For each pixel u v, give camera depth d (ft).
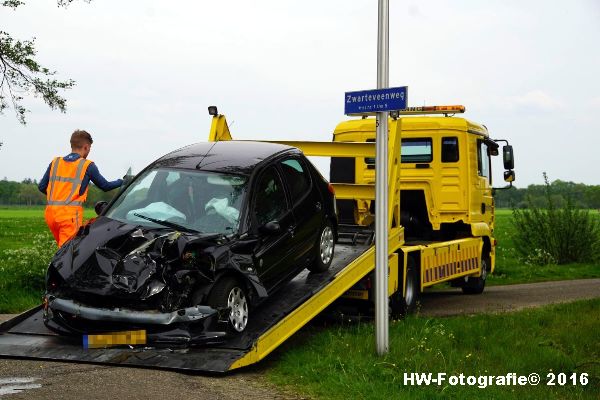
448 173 47.65
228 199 26.53
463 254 48.80
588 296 53.21
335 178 48.11
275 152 29.84
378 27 26.99
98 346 23.75
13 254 46.39
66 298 23.79
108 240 24.18
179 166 28.27
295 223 28.66
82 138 30.99
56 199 30.01
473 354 28.35
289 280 28.14
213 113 37.60
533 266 79.25
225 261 24.06
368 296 34.83
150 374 22.16
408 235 49.85
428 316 40.57
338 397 21.35
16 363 23.11
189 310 23.25
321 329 33.40
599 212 86.53
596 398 23.94
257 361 24.30
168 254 23.54
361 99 26.73
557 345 31.04
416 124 47.98
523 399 22.93
